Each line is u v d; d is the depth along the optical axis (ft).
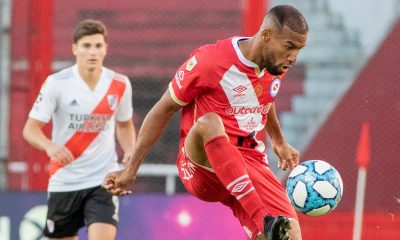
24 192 103.40
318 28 116.88
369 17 115.96
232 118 66.28
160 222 102.94
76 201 88.63
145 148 67.51
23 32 108.47
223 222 102.42
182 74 65.41
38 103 88.33
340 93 112.88
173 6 113.50
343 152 111.04
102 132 88.89
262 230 63.21
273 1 116.57
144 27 113.09
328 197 65.77
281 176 108.58
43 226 102.73
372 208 107.14
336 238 105.40
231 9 112.47
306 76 114.52
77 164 88.33
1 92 107.55
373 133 110.01
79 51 87.81
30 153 107.24
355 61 114.21
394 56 112.57
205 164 66.95
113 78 89.66
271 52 62.95
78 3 113.09
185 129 68.64
